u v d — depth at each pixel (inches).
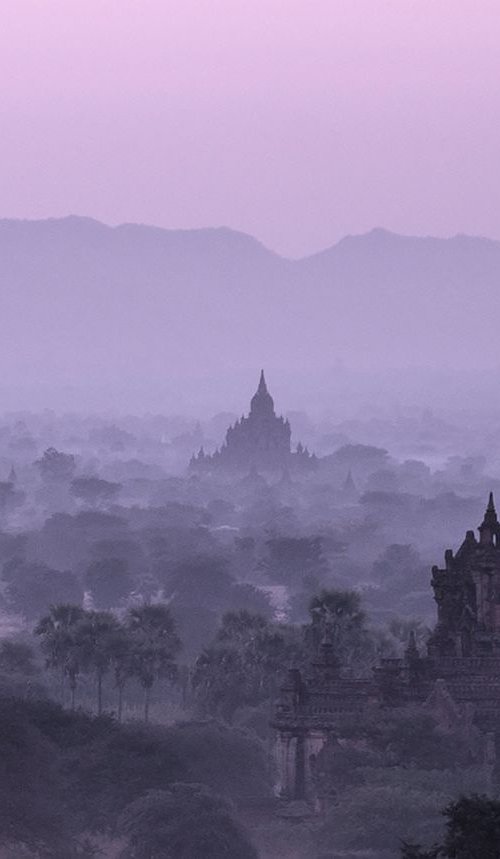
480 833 6865.2
